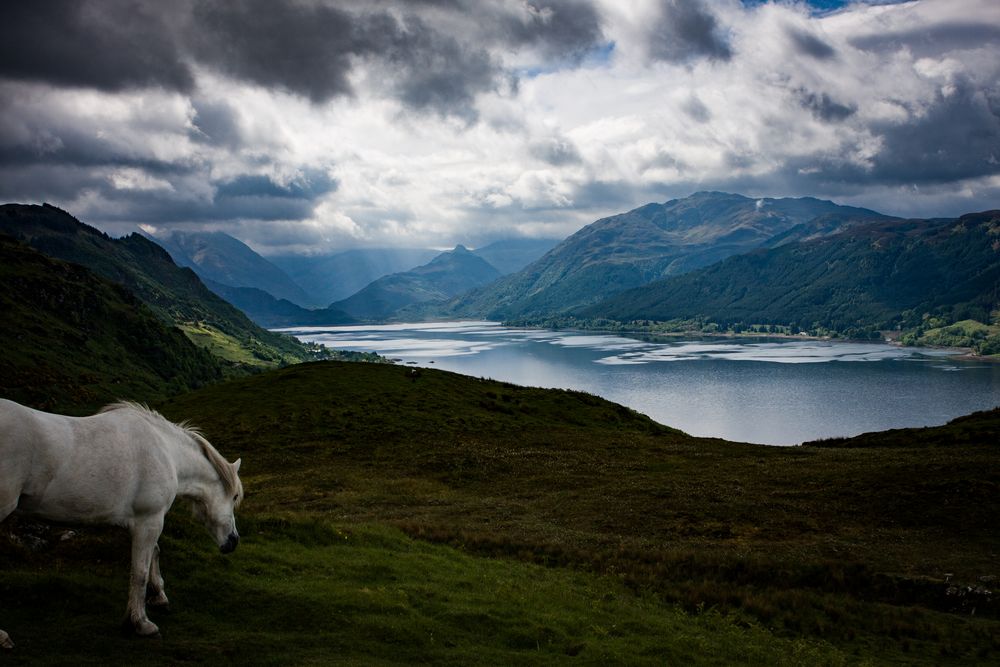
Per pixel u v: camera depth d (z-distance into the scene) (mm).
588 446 57688
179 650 10766
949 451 48906
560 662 13695
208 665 10523
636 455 54094
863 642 19906
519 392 79438
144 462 10898
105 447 10430
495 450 54594
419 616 15008
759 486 40875
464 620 15492
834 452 53812
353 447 54969
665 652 15703
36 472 9633
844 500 36719
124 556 15000
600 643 15523
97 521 10422
